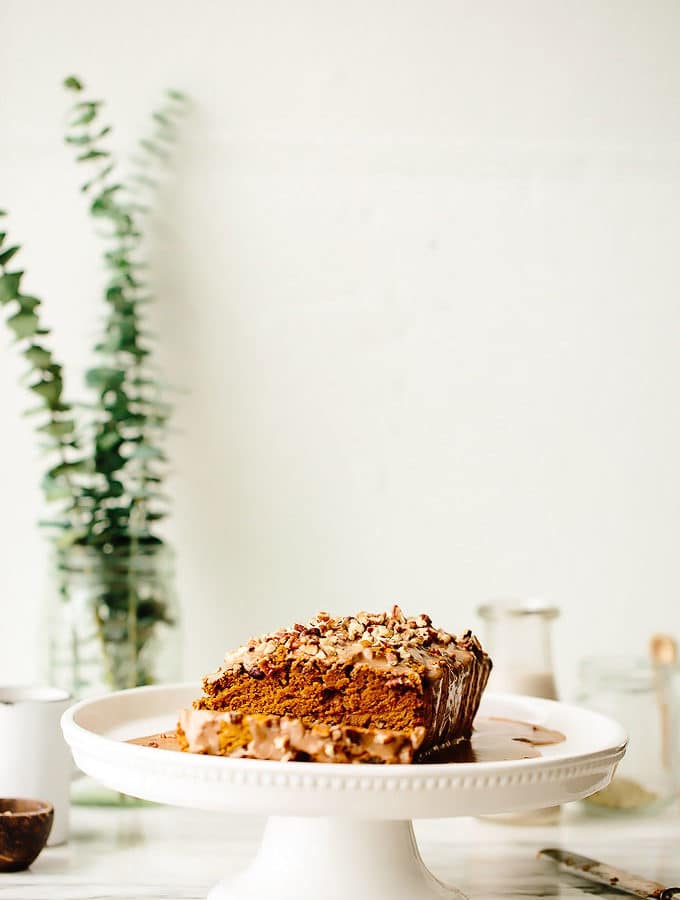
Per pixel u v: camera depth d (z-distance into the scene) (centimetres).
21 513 130
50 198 131
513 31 132
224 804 84
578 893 98
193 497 130
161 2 131
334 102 131
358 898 92
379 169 131
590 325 132
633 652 132
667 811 116
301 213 131
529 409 132
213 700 94
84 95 131
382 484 131
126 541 119
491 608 117
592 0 132
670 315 132
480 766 84
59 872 100
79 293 131
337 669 93
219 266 131
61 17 131
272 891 92
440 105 132
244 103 131
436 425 131
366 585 131
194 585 130
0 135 131
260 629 130
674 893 95
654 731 114
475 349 132
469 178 132
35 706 104
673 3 132
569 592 132
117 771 87
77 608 116
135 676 116
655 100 132
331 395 131
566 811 116
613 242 132
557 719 103
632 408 132
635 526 132
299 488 131
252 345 131
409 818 84
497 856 105
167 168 131
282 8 131
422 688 92
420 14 132
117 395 123
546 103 132
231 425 131
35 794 104
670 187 132
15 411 131
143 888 98
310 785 83
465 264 132
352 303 131
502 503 132
